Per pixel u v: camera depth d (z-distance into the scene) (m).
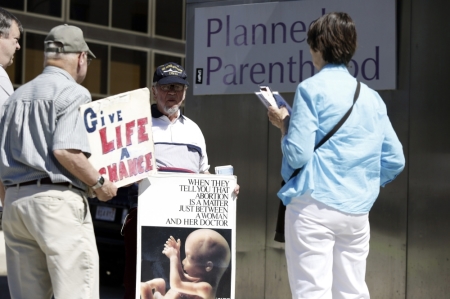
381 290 5.69
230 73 6.22
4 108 3.97
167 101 4.75
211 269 4.50
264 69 6.10
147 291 4.47
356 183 3.89
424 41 5.58
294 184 3.89
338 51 3.96
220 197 4.54
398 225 5.64
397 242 5.64
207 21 6.29
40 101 3.83
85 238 3.94
